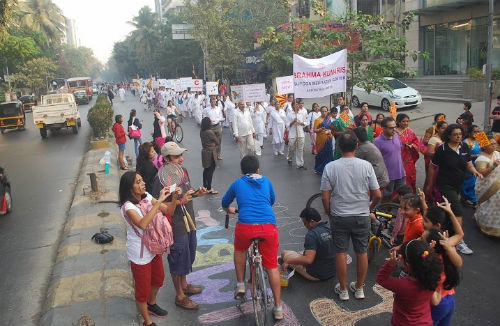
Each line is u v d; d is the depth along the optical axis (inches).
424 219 177.3
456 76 953.5
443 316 146.7
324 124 436.1
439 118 340.2
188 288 217.0
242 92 618.2
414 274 132.6
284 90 593.6
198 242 282.5
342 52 403.5
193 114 967.6
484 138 266.5
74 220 327.9
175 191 178.5
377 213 262.5
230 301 210.4
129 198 176.2
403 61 566.9
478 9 904.3
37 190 456.1
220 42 1322.6
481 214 271.3
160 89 1374.3
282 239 280.4
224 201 201.6
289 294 212.8
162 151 215.8
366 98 875.4
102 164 533.0
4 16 715.4
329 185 198.5
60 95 982.4
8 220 358.0
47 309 204.7
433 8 944.3
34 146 774.5
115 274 233.0
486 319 187.0
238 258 197.0
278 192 387.5
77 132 899.4
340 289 205.5
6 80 1958.7
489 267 233.5
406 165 320.5
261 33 1246.3
